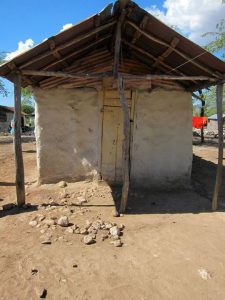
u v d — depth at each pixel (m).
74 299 3.77
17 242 5.18
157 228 5.82
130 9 5.88
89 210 6.69
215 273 4.33
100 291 3.93
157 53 7.34
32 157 14.53
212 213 6.73
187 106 8.53
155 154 8.55
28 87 8.82
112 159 8.48
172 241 5.29
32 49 5.93
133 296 3.83
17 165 6.67
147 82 8.04
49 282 4.10
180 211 6.81
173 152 8.59
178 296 3.84
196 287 4.01
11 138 28.62
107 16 6.05
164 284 4.07
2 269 4.39
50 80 8.14
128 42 7.45
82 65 8.13
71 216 6.29
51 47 6.12
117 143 8.47
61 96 8.28
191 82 8.02
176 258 4.72
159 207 7.05
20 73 6.37
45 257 4.71
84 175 8.51
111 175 8.49
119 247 5.05
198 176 10.40
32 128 50.06
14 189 8.55
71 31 5.91
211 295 3.86
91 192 7.84
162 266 4.50
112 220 6.16
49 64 7.14
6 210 6.70
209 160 14.28
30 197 7.49
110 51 8.17
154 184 8.59
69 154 8.43
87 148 8.43
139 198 7.65
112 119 8.41
